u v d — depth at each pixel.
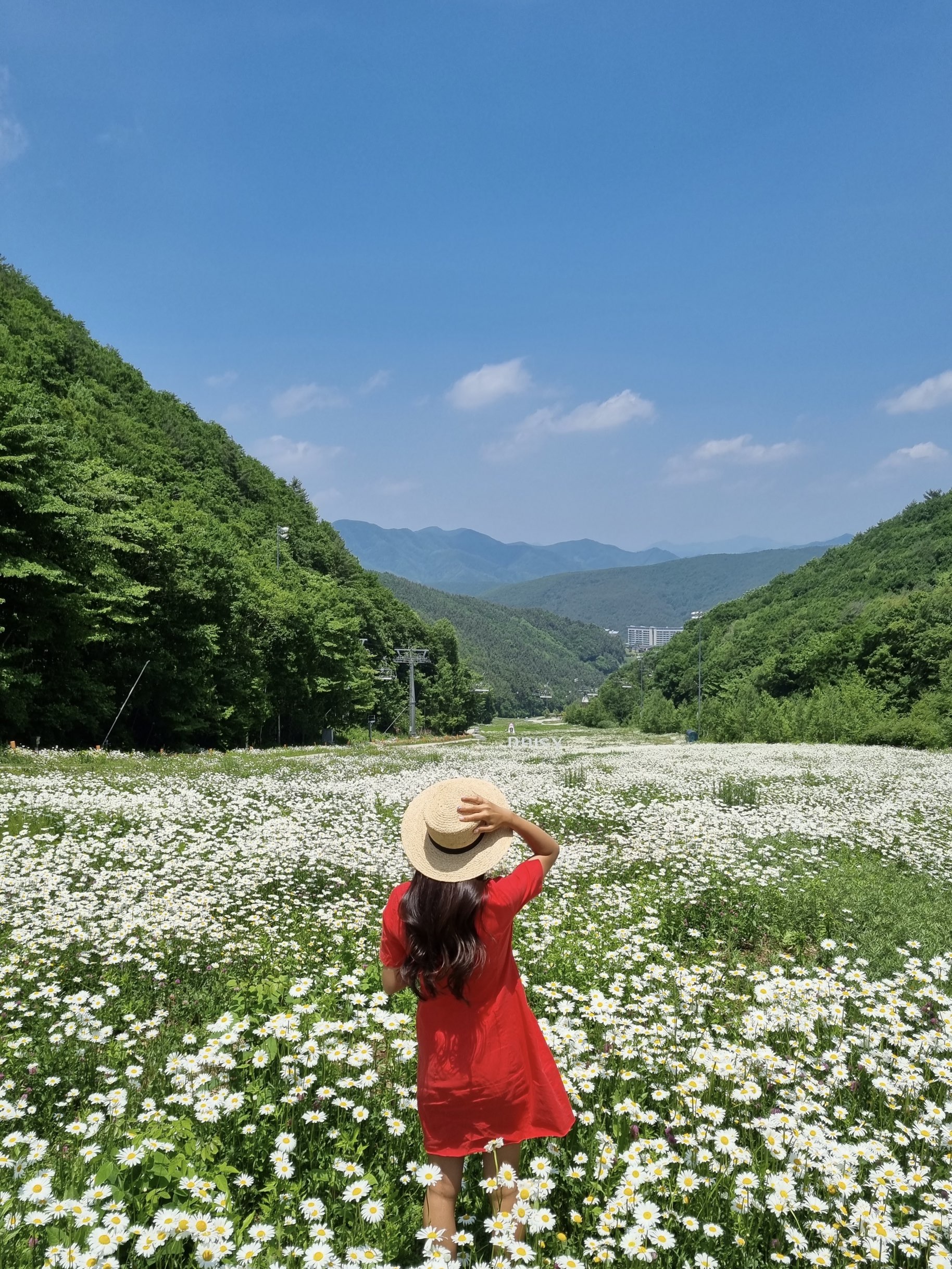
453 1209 3.05
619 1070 4.40
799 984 5.56
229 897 8.38
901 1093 4.25
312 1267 2.57
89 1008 5.17
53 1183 3.10
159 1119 3.58
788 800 17.62
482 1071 3.02
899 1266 3.05
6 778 16.56
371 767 27.88
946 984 6.40
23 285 128.00
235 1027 4.33
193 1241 2.80
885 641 66.56
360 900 8.78
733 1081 4.32
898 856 12.38
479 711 159.50
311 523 151.00
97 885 8.16
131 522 37.41
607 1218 2.97
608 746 50.47
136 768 21.98
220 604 45.28
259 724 50.50
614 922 7.93
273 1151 3.49
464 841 3.06
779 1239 3.05
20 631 27.91
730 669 115.00
